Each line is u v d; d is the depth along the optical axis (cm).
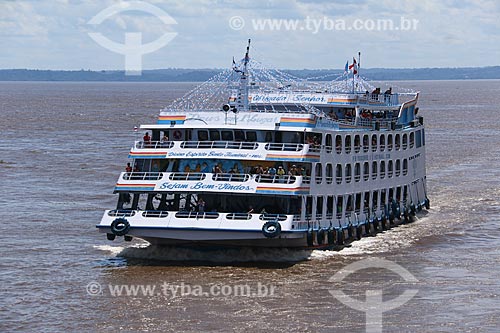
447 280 6844
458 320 5944
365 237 8388
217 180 7275
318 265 7244
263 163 7481
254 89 8894
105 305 6206
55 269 7112
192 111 7744
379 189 8762
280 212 7362
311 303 6266
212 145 7462
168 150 7481
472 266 7275
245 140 7581
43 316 6000
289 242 7281
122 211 7275
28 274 6962
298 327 5797
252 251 7356
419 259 7500
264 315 6028
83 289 6575
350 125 8288
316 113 8144
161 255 7425
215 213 7131
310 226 7450
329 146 7731
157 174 7419
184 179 7344
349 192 8131
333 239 7756
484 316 6012
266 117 7531
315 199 7500
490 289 6606
